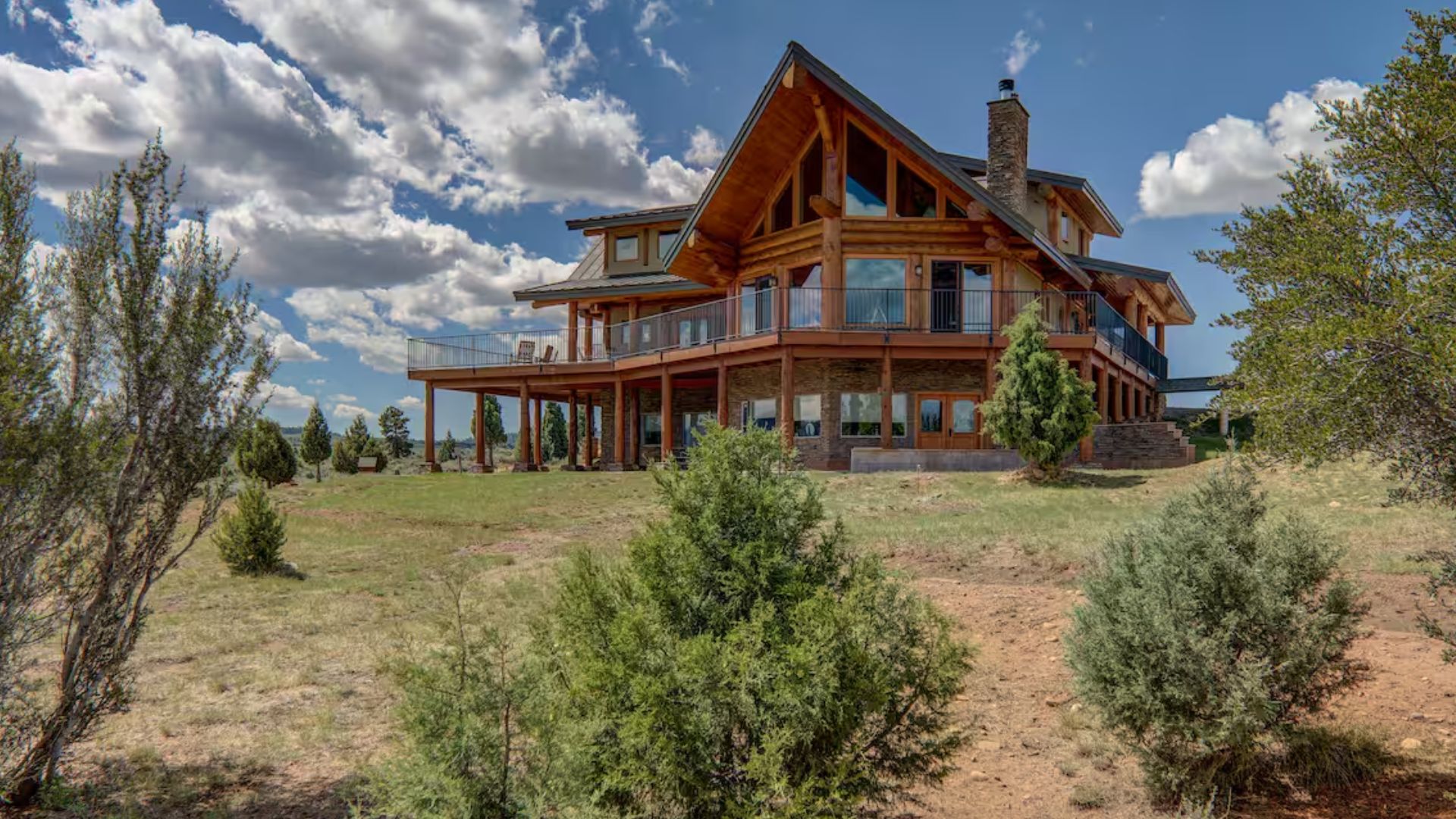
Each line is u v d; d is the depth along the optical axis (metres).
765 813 3.68
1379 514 12.77
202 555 15.89
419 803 3.75
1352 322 3.72
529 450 32.28
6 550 4.83
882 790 4.20
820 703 3.75
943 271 24.77
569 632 4.31
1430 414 3.78
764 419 27.36
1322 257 4.19
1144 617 5.21
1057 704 6.96
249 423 5.86
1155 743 5.52
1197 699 5.07
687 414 33.06
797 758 3.96
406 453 67.62
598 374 29.80
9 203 4.93
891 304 24.28
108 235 5.46
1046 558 11.72
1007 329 19.50
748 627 3.97
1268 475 16.61
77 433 5.05
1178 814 5.05
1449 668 6.92
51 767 5.36
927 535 13.66
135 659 8.85
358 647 9.12
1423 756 5.49
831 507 17.28
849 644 3.93
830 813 3.80
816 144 25.61
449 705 3.79
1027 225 22.55
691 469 4.54
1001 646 8.52
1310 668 5.05
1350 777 5.27
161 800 5.40
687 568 4.31
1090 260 27.97
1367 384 3.82
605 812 3.82
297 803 5.34
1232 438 5.51
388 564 14.80
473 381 32.25
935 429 25.36
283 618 10.67
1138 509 15.06
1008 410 19.00
